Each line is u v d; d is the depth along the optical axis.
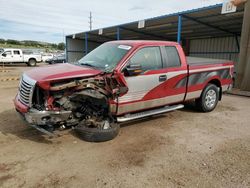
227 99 8.18
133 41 4.89
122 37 26.03
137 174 3.11
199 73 5.68
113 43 5.11
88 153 3.70
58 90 3.69
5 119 5.25
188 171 3.20
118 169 3.23
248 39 9.37
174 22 15.88
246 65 9.37
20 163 3.33
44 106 3.67
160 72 4.78
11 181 2.89
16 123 4.98
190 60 6.14
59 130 3.94
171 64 5.05
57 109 3.73
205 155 3.69
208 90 6.05
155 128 4.93
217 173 3.16
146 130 4.80
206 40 23.62
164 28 18.62
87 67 4.30
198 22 15.26
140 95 4.53
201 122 5.39
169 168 3.28
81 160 3.47
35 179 2.95
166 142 4.19
